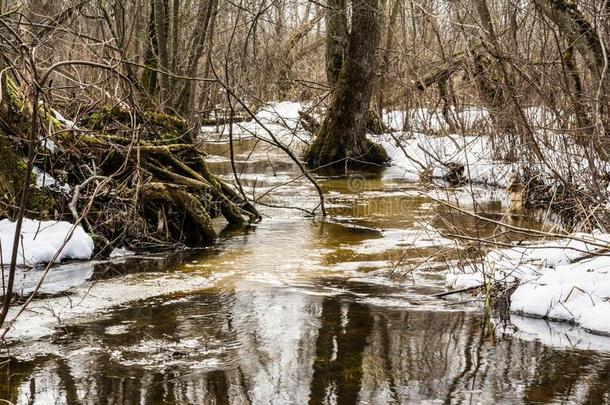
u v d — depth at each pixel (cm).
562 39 1005
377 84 2167
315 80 2669
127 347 599
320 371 552
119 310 699
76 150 949
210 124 2723
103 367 557
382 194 1448
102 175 986
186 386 522
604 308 647
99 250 912
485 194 1395
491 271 728
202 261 900
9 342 605
